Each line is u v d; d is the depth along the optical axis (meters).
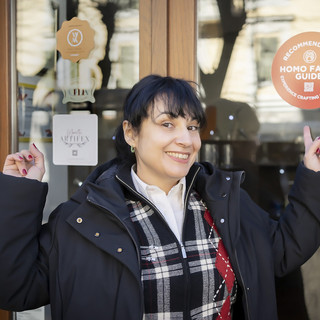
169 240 1.25
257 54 2.04
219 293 1.27
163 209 1.31
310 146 1.39
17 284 1.18
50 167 2.28
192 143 1.25
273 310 1.35
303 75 2.00
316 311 2.05
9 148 2.27
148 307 1.20
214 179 1.38
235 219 1.32
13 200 1.18
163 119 1.21
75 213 1.23
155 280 1.20
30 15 2.25
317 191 1.35
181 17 2.08
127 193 1.35
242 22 2.04
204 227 1.32
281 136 2.04
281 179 2.05
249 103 2.06
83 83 2.22
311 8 1.97
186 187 1.34
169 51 2.11
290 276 2.07
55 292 1.21
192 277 1.23
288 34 2.00
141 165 1.32
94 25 2.19
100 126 2.21
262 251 1.37
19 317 2.27
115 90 2.18
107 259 1.21
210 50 2.08
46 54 2.25
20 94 2.28
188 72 2.09
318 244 1.40
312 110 2.01
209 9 2.07
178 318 1.21
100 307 1.18
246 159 2.08
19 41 2.27
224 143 2.09
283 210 2.06
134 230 1.22
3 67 2.25
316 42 1.98
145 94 1.23
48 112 2.26
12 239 1.17
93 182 1.35
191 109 1.22
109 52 2.18
